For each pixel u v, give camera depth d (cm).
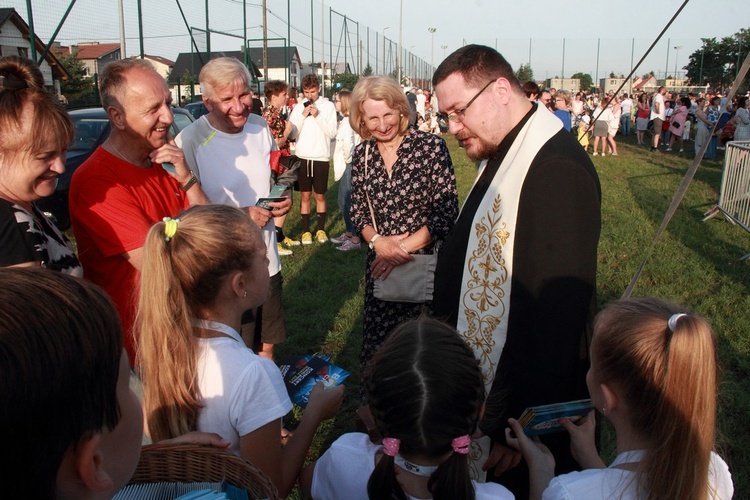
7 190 177
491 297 207
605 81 4147
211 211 177
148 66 239
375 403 143
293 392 271
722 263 660
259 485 129
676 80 4050
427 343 143
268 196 308
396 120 295
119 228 226
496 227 204
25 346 69
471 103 207
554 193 187
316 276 619
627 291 205
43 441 72
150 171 250
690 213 934
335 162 751
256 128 330
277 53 2598
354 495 157
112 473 87
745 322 489
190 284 170
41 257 172
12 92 171
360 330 488
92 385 76
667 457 129
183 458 135
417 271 298
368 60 2927
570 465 206
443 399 135
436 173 299
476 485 157
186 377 166
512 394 201
